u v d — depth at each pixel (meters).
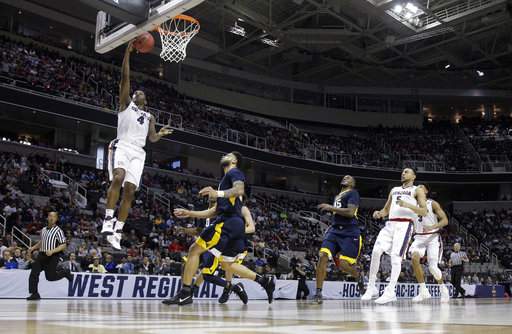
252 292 11.89
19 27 29.16
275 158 32.72
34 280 8.52
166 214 23.28
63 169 23.75
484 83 39.31
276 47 33.34
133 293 10.18
